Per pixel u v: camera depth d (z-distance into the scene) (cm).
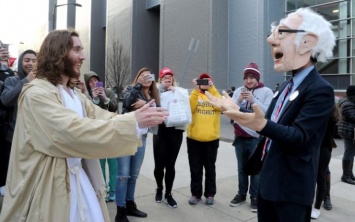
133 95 375
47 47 178
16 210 163
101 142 156
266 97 413
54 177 160
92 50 3709
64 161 164
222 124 1565
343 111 528
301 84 192
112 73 3017
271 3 1877
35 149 161
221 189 496
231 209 416
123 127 159
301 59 195
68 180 166
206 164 433
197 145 433
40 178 160
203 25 2058
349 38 1680
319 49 194
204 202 439
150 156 718
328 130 394
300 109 186
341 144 972
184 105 400
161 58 2462
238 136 427
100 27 3750
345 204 442
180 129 410
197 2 2108
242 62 1970
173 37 2333
